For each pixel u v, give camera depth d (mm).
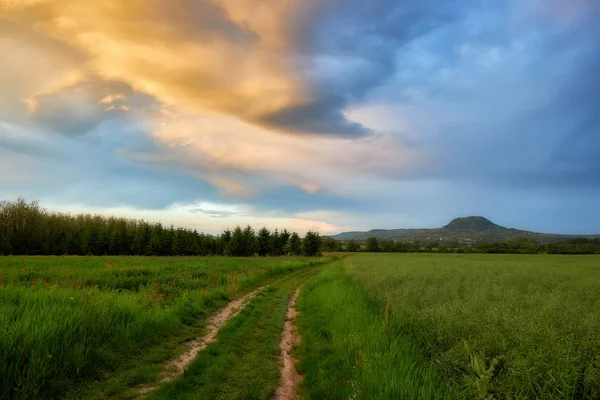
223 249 79250
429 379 5164
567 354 5277
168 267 26266
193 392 6074
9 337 6043
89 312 8352
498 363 5578
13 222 66938
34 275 19109
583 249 112938
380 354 6270
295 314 13898
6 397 5324
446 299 12367
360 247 156750
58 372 6160
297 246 88875
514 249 125125
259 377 6918
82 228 74375
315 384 6590
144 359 7723
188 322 11320
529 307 10578
